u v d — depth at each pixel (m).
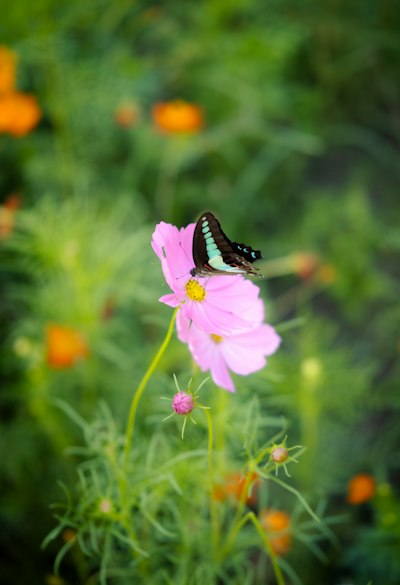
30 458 1.06
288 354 1.16
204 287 0.82
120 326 1.11
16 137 1.23
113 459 0.87
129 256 1.09
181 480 0.90
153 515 0.90
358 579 1.02
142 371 1.07
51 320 1.08
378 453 1.13
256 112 1.42
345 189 1.49
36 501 1.05
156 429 1.00
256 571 1.05
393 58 1.53
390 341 1.28
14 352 1.09
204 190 1.39
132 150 1.37
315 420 1.03
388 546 1.00
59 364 1.02
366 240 1.31
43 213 1.11
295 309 1.33
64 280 1.08
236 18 1.51
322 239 1.36
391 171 1.51
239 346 0.83
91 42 1.42
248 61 1.40
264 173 1.40
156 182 1.37
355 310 1.29
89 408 1.07
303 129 1.49
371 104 1.55
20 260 1.16
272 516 0.95
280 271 1.32
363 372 1.06
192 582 0.91
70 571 1.03
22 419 1.08
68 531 0.94
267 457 0.93
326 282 1.24
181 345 1.06
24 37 1.26
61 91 1.26
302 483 1.05
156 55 1.49
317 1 1.51
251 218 1.40
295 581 0.96
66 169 1.24
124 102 1.30
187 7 1.48
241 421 0.94
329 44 1.51
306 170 1.51
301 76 1.54
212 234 0.79
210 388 0.92
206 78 1.42
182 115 1.21
